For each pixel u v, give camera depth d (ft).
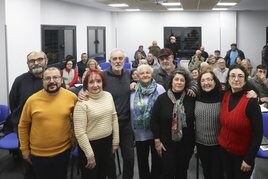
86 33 33.01
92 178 8.27
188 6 33.73
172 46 35.19
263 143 10.61
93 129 8.04
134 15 42.09
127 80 9.62
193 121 8.75
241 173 7.89
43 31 23.39
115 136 8.56
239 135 7.77
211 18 41.01
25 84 9.03
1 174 11.87
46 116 7.61
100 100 8.12
